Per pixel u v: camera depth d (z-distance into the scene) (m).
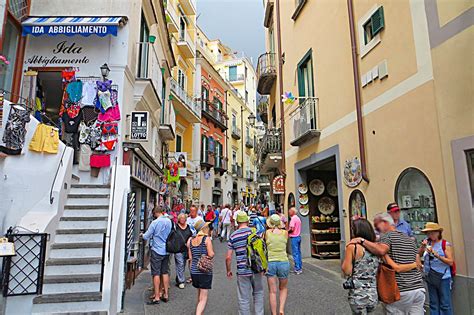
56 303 4.99
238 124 33.88
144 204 10.89
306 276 8.48
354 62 7.94
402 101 6.27
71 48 8.79
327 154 9.61
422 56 5.76
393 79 6.57
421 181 5.72
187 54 22.19
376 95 7.14
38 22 8.20
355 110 8.09
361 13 7.81
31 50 8.66
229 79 38.78
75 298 5.03
